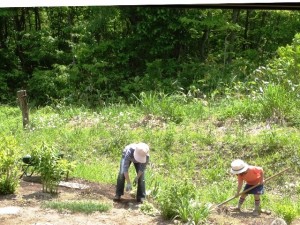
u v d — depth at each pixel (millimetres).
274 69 16109
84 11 27047
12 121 15961
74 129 14055
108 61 23828
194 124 13789
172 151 12234
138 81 21453
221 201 8820
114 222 6945
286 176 10531
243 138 12180
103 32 25062
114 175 10383
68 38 27422
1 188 8172
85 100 20297
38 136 13523
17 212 7160
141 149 7883
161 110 14617
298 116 12984
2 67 26781
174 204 7203
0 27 27750
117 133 13266
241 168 7781
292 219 7602
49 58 26578
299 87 14570
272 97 13383
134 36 23188
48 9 27344
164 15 21922
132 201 8156
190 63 22422
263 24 25328
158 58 23906
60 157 9031
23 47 26781
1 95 24672
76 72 23203
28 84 24484
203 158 11727
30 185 8961
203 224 7035
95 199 8242
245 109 13719
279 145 11555
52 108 19109
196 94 18125
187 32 23031
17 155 8961
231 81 17141
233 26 21625
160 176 10547
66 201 7828
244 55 22750
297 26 23672
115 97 21359
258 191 7855
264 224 7266
